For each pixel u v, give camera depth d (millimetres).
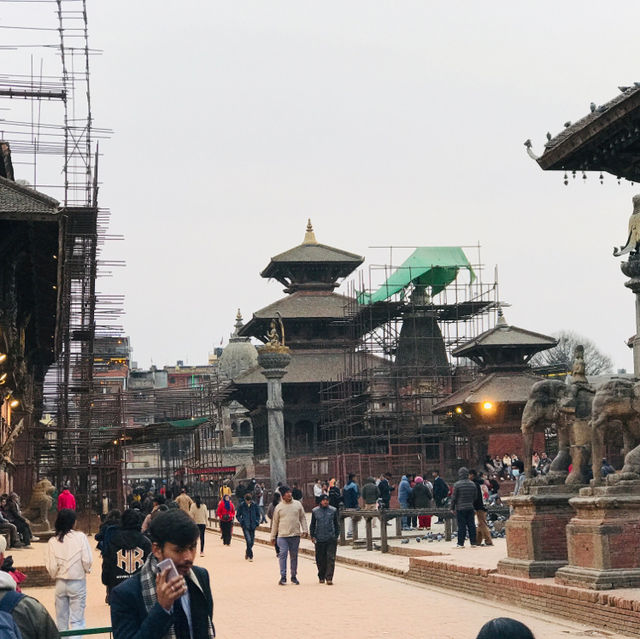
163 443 154750
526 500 22469
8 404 44344
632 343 28266
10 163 46312
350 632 18734
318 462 80938
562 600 19781
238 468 113000
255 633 19078
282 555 28188
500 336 85938
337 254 113562
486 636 6172
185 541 7539
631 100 23141
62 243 36312
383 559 33125
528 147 26281
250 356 156750
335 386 100000
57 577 16781
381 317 99938
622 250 26203
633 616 17531
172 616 7344
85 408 65438
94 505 65562
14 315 41875
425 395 89000
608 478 20422
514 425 83125
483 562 25188
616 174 26406
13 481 52250
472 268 93625
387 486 53094
